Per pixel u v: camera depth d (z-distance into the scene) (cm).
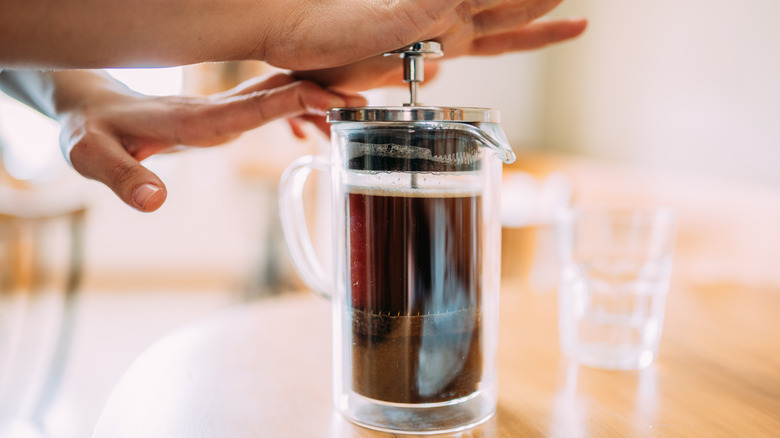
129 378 66
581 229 74
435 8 50
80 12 47
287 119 80
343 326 57
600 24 355
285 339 79
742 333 82
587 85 371
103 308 329
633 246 73
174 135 66
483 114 53
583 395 63
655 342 73
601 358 71
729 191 211
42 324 257
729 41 251
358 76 67
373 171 53
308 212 330
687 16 279
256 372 68
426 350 54
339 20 51
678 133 288
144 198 57
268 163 289
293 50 52
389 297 54
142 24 48
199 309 330
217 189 394
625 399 62
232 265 398
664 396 63
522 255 232
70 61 50
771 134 229
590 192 305
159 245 392
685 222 234
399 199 53
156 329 296
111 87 69
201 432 54
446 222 53
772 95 228
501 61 415
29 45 48
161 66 52
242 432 54
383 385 55
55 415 195
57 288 303
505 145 52
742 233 197
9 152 292
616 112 342
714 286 108
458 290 54
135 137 66
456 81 409
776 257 179
